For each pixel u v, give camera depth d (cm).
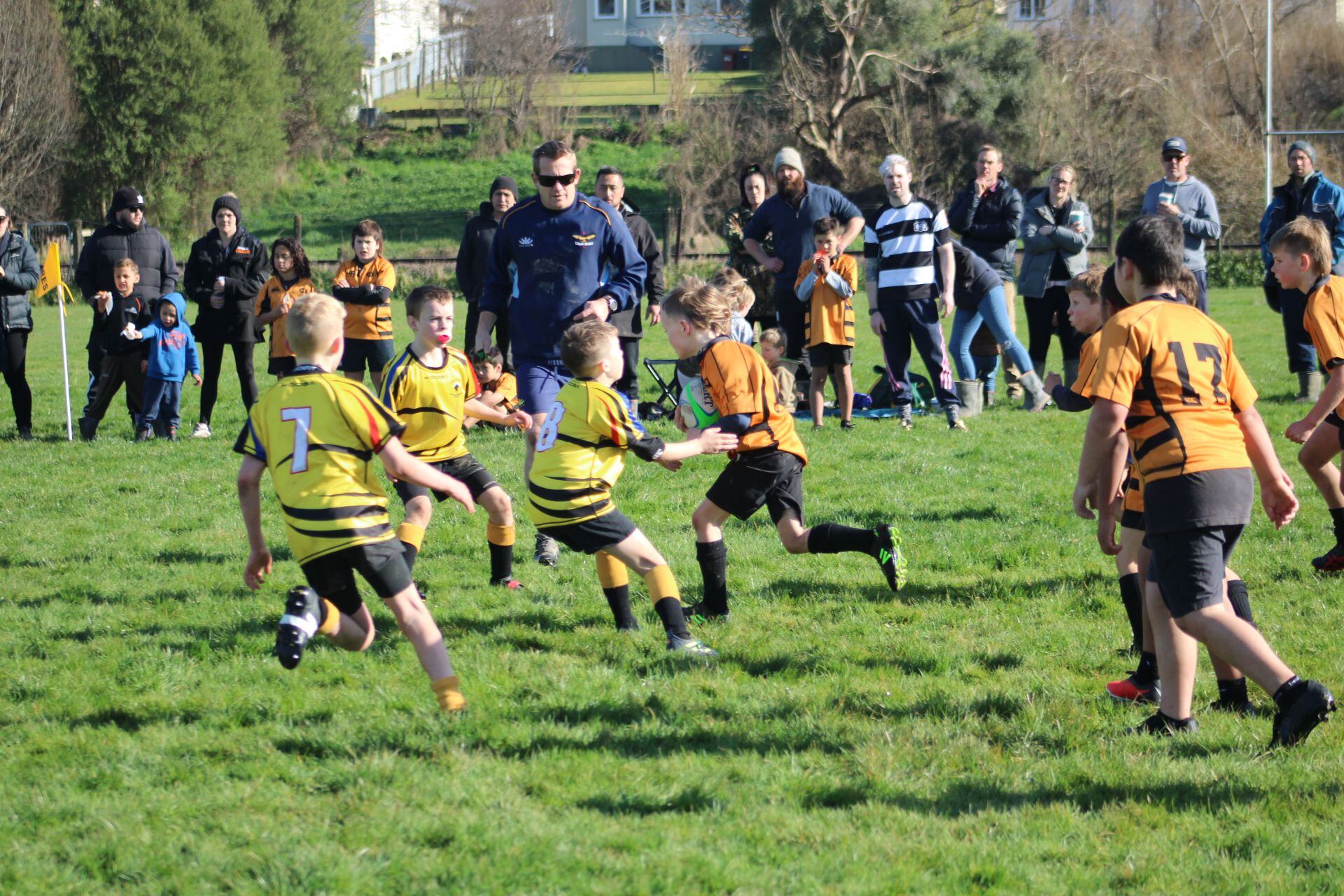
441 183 6669
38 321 3291
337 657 675
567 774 519
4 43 5059
